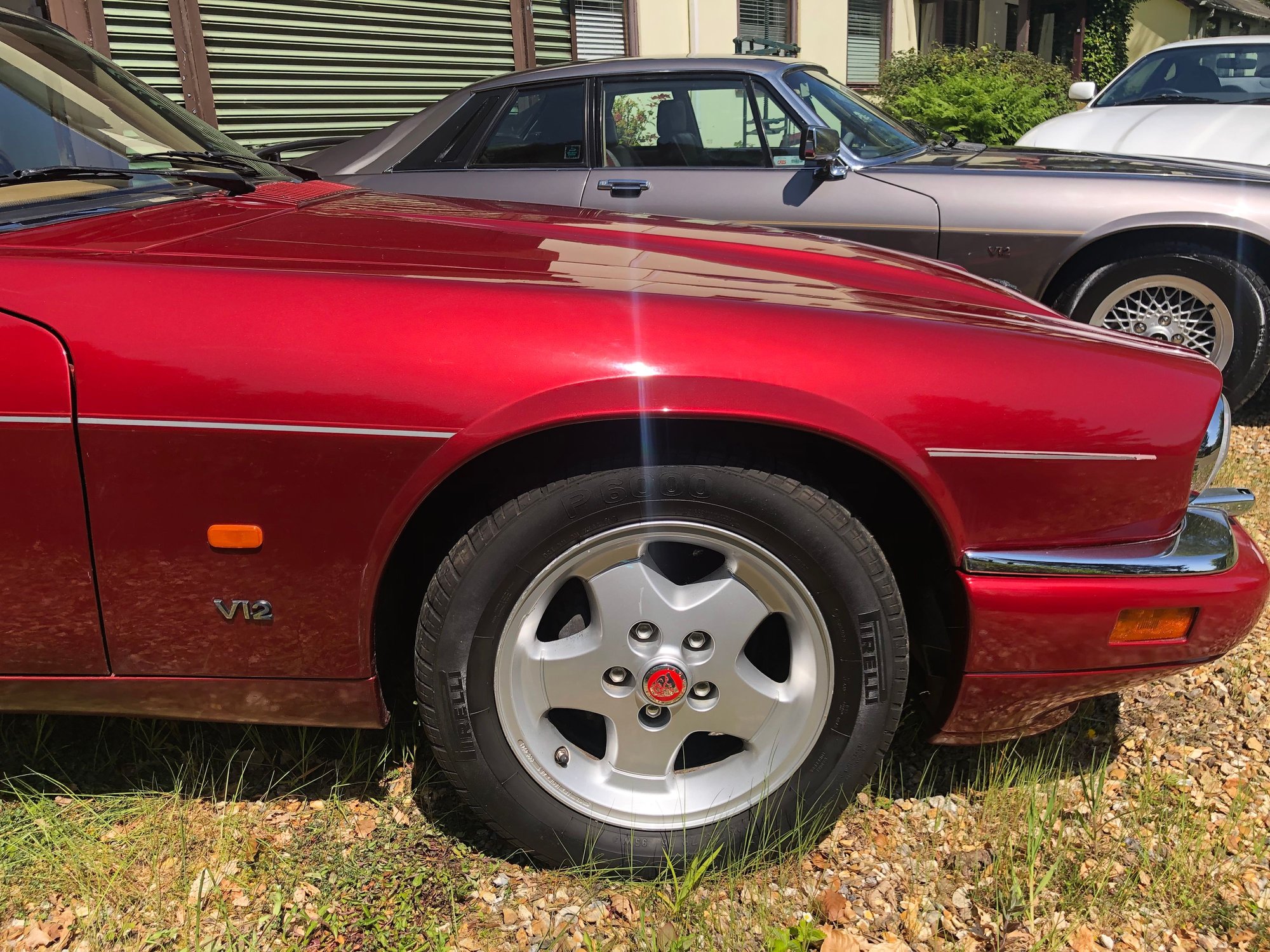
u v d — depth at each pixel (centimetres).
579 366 149
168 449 147
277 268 158
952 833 185
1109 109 572
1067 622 162
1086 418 158
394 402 148
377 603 161
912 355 157
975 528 161
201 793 192
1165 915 165
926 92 948
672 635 164
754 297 168
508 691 162
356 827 184
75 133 209
